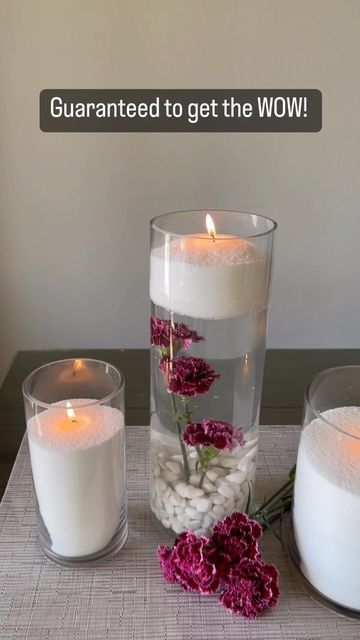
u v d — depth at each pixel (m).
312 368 0.86
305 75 0.83
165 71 0.82
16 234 0.90
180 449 0.52
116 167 0.87
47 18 0.79
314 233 0.92
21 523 0.56
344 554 0.45
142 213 0.90
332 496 0.44
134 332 0.97
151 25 0.80
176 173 0.88
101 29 0.80
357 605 0.46
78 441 0.48
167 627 0.45
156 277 0.49
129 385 0.80
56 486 0.48
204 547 0.48
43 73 0.82
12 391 0.79
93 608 0.47
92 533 0.50
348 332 0.98
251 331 0.49
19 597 0.48
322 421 0.49
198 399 0.50
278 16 0.80
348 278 0.95
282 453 0.65
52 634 0.45
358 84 0.84
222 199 0.89
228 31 0.81
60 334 0.97
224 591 0.48
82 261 0.92
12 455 0.65
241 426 0.52
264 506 0.56
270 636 0.45
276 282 0.95
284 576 0.50
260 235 0.48
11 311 0.95
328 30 0.81
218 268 0.46
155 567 0.51
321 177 0.89
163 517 0.54
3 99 0.83
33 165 0.86
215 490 0.52
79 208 0.89
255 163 0.87
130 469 0.63
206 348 0.49
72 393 0.55
